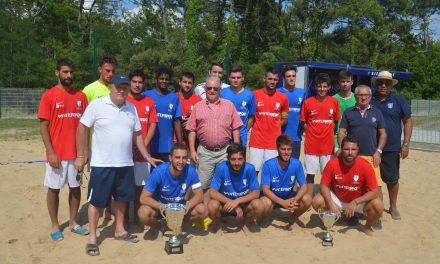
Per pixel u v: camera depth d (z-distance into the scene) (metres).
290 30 36.84
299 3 35.84
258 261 4.80
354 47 38.94
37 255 4.93
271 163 5.78
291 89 6.92
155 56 26.97
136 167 5.70
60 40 35.41
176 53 28.61
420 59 41.25
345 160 5.59
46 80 30.27
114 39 33.53
